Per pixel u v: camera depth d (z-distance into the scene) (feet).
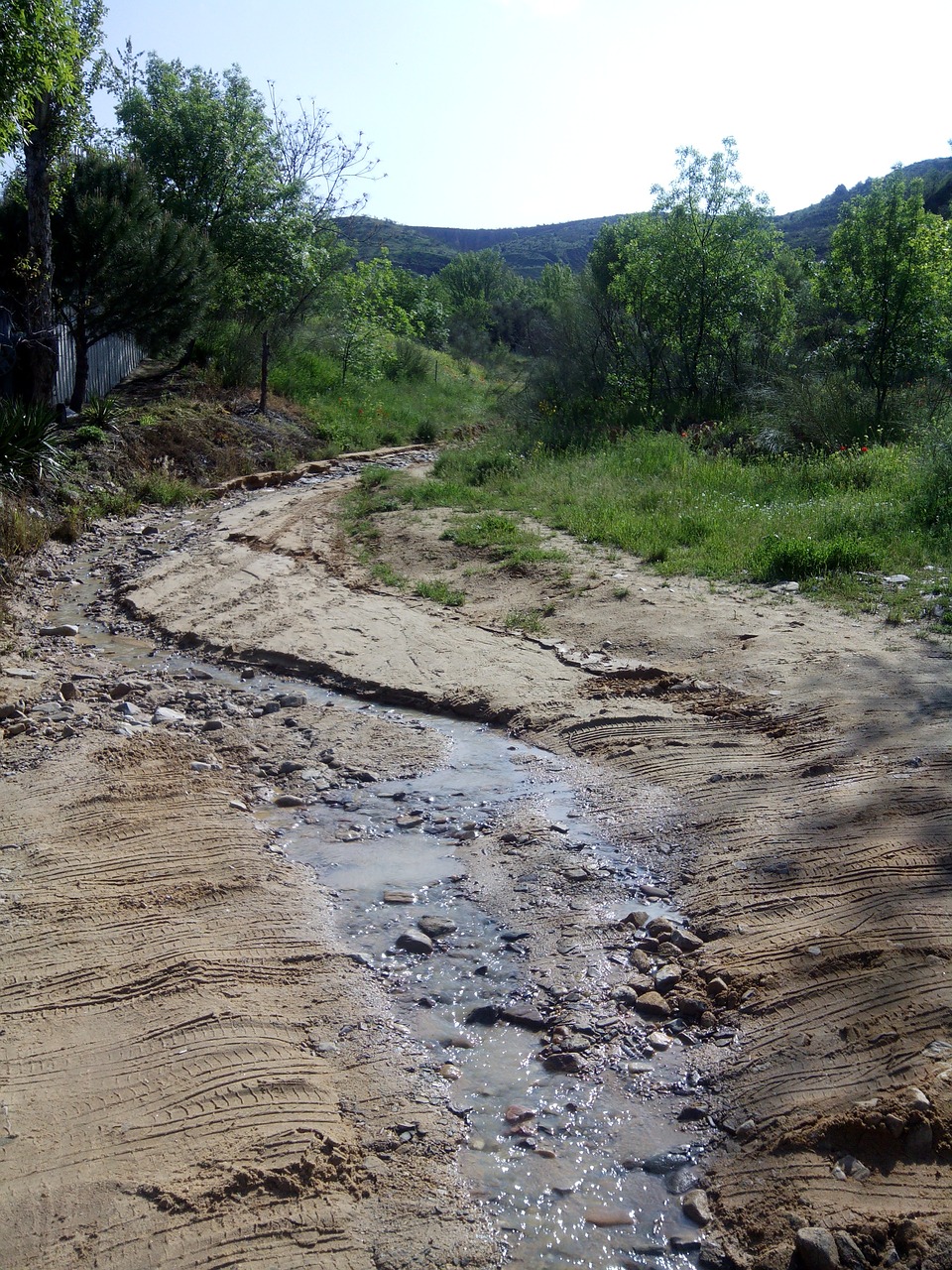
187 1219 9.23
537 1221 9.41
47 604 32.58
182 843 16.47
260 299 80.53
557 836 16.71
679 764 18.94
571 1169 10.02
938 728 18.78
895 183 53.93
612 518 38.47
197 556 37.50
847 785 17.03
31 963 13.14
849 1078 10.66
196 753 20.39
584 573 31.78
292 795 18.57
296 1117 10.57
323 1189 9.68
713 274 64.69
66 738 21.01
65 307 55.16
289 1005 12.50
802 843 15.37
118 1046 11.64
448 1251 9.04
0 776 19.10
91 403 55.52
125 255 53.42
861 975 12.20
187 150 74.90
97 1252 8.88
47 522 40.75
